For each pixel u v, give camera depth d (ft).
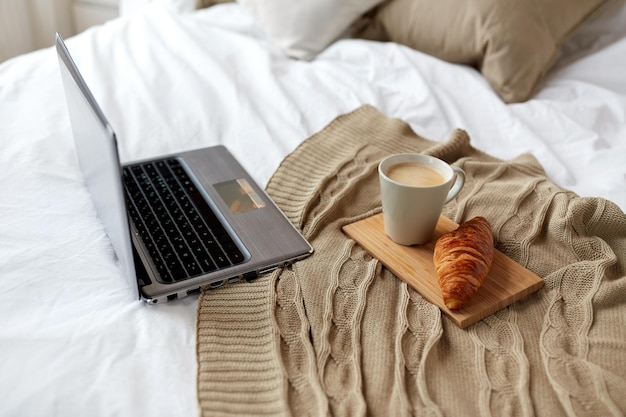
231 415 1.92
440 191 2.48
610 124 4.01
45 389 1.96
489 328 2.30
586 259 2.57
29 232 2.69
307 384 2.02
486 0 4.38
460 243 2.39
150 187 3.03
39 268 2.48
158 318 2.31
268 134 3.62
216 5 5.51
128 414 1.92
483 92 4.22
